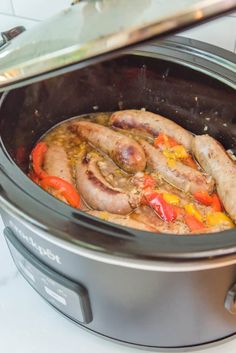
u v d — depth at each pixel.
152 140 0.77
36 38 0.45
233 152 0.74
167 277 0.44
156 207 0.62
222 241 0.41
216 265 0.41
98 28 0.39
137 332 0.54
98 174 0.66
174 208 0.62
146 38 0.38
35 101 0.74
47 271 0.52
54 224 0.43
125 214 0.61
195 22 0.37
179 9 0.37
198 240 0.41
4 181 0.48
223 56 0.68
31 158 0.76
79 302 0.51
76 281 0.50
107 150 0.74
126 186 0.67
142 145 0.73
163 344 0.55
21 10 0.86
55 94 0.78
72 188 0.65
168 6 0.38
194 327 0.52
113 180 0.69
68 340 0.60
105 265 0.44
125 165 0.70
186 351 0.56
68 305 0.54
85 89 0.82
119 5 0.41
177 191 0.67
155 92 0.80
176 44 0.71
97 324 0.56
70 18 0.44
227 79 0.65
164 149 0.73
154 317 0.50
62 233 0.42
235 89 0.64
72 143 0.79
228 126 0.73
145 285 0.46
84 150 0.77
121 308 0.51
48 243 0.46
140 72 0.77
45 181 0.66
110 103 0.86
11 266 0.69
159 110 0.83
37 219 0.43
